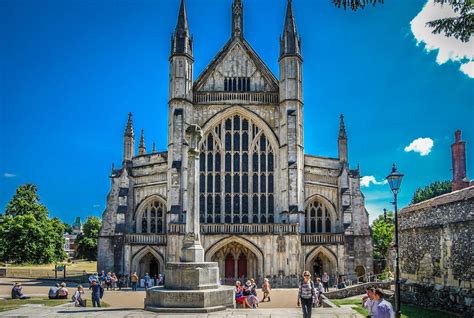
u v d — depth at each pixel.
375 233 86.38
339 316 23.02
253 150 62.88
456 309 27.23
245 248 58.81
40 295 42.47
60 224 108.19
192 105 63.12
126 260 59.69
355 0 21.34
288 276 56.00
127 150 66.38
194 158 28.64
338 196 65.06
